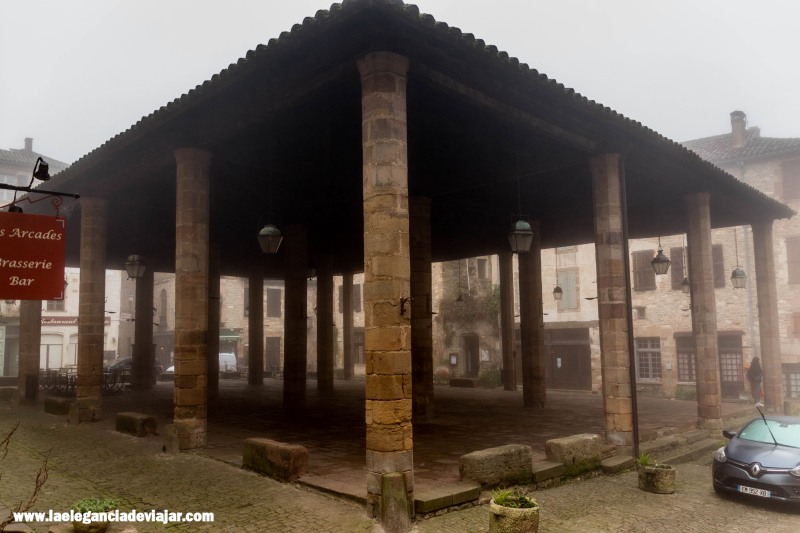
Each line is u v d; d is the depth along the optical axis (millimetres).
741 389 24547
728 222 19094
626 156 12141
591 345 26938
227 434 12172
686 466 11539
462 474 8258
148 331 23797
